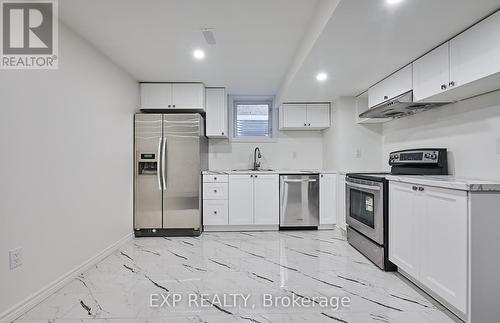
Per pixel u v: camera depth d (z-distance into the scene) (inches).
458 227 64.7
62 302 77.3
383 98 122.2
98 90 109.8
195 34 98.0
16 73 71.5
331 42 85.0
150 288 85.7
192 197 146.8
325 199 157.6
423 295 80.6
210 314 71.1
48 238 81.0
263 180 157.2
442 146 104.9
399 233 90.6
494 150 82.9
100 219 110.1
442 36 81.1
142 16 85.8
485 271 61.6
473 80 73.6
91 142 104.3
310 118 169.2
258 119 190.5
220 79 149.1
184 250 123.0
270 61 123.3
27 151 74.0
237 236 146.8
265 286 86.9
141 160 144.3
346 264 105.1
